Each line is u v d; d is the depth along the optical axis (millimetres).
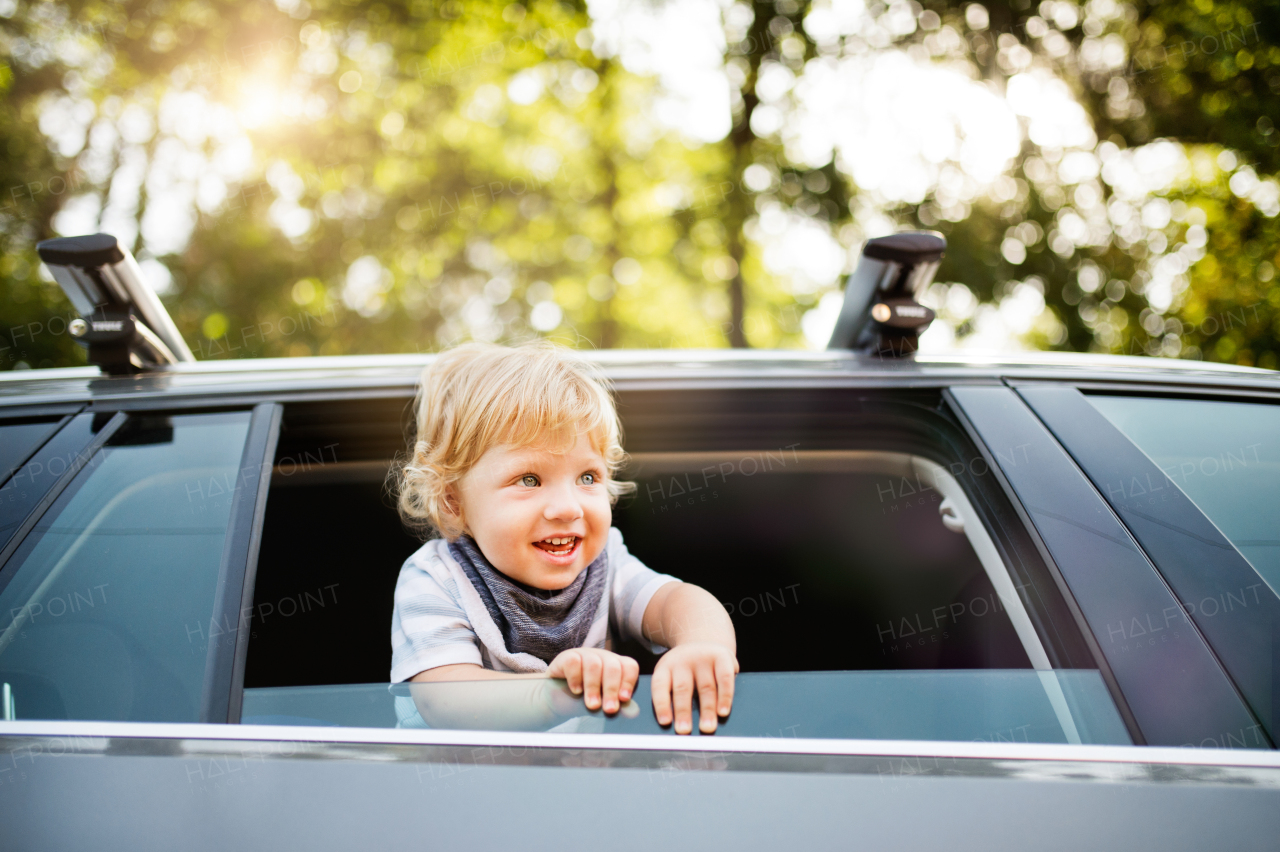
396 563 1683
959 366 1428
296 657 1625
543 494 1262
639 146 14617
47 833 835
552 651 1280
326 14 12039
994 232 11672
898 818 849
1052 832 842
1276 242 11906
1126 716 926
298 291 12305
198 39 11414
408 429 1439
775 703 966
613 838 830
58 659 979
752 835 834
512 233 14266
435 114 13117
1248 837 840
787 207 12719
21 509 1087
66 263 1295
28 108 10938
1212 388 1370
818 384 1402
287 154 12102
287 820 842
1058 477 1165
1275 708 921
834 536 1789
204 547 1094
